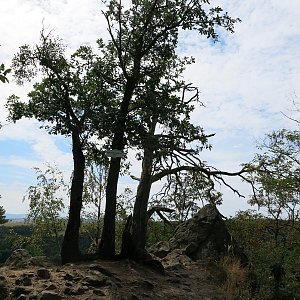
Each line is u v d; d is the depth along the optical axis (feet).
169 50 53.42
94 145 51.16
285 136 76.48
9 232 104.94
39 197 95.30
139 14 52.65
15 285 34.81
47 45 49.70
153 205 83.87
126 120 50.08
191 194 84.69
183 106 51.03
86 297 33.91
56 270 40.93
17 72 49.32
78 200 49.32
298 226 74.28
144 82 52.54
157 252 67.31
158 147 50.52
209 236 67.56
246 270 55.72
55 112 49.47
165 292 42.80
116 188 51.72
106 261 48.96
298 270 53.83
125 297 36.73
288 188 64.64
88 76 51.57
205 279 52.49
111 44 54.70
